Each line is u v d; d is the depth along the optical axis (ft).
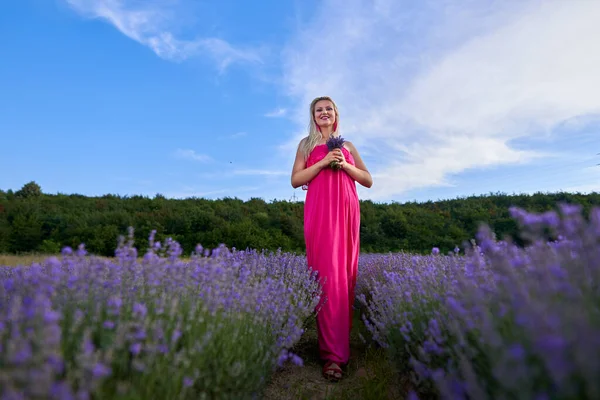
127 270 7.02
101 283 6.43
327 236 11.15
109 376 4.82
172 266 7.41
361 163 13.21
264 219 83.15
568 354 3.16
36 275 5.90
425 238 73.20
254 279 10.52
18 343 4.00
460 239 72.59
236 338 7.04
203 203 109.50
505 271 5.15
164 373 5.22
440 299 7.29
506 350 3.82
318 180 11.84
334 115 13.03
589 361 2.88
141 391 4.77
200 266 8.14
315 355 11.55
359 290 16.79
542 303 3.81
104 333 5.23
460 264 9.18
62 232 77.10
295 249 70.64
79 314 4.91
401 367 8.13
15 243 73.36
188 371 5.61
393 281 9.91
